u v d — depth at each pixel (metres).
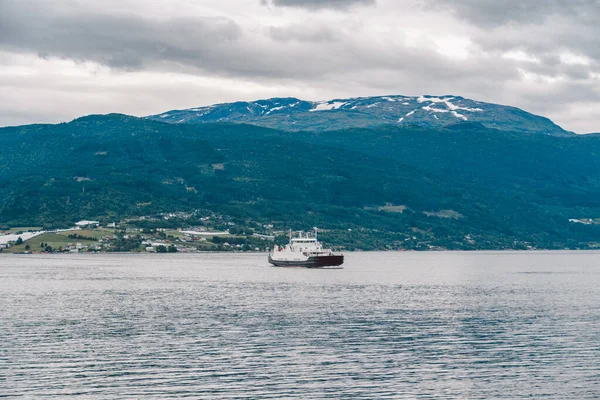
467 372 169.62
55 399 147.62
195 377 164.12
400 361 180.50
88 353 188.88
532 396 151.50
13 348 195.62
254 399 148.12
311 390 154.38
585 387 157.75
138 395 150.62
